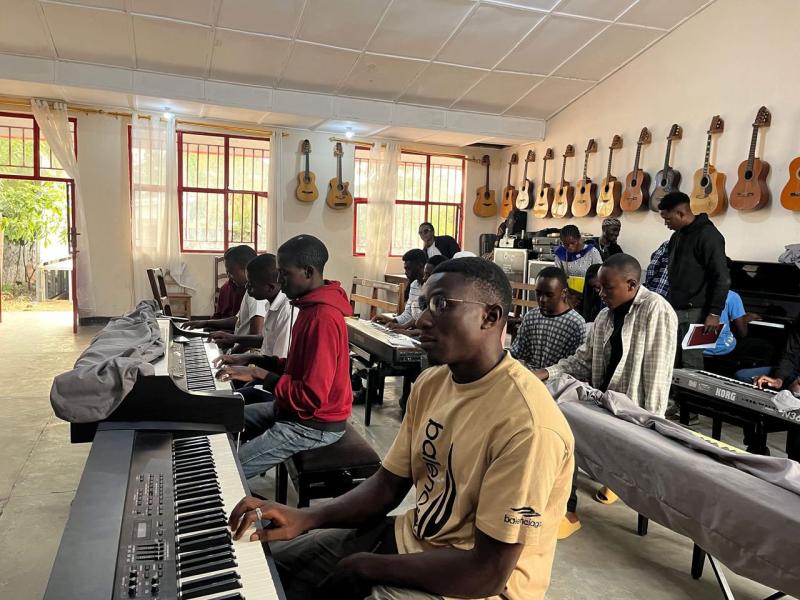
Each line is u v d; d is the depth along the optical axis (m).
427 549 1.29
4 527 2.54
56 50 6.04
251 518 1.22
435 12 5.71
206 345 3.03
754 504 1.69
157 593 0.97
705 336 3.51
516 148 9.04
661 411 2.64
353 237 8.94
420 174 9.24
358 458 2.22
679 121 6.11
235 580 1.03
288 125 8.06
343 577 1.27
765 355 4.51
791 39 5.00
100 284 7.56
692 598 2.21
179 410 1.71
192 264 7.99
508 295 1.25
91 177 7.37
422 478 1.39
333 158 8.48
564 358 3.05
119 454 1.48
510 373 1.23
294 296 2.30
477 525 1.14
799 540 1.56
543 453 1.12
